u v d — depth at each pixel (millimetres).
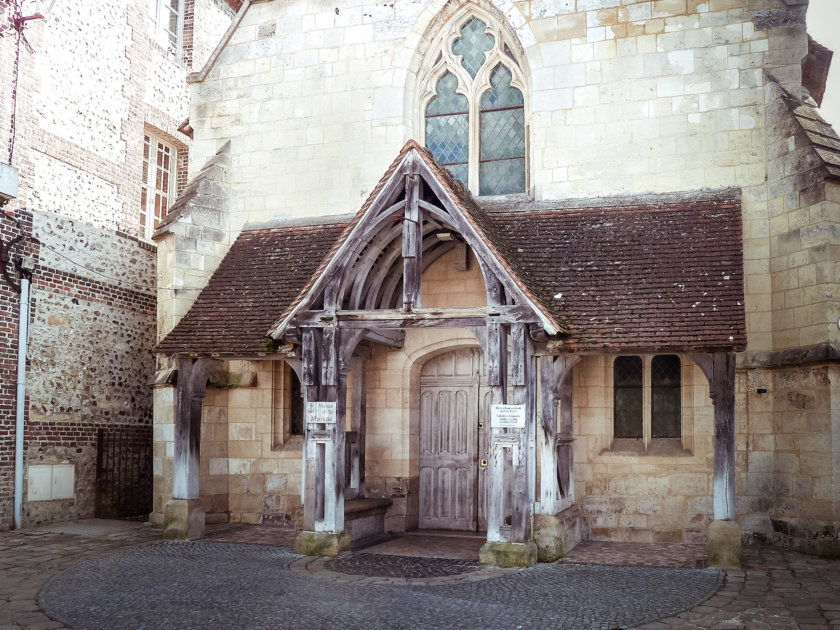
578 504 12844
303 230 14578
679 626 7789
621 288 11633
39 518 14484
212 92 15695
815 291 11664
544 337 10828
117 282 16531
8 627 7879
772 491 12133
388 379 14000
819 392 11508
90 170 15961
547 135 13664
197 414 12969
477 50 14586
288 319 11492
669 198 12906
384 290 12969
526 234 12984
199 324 13102
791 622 7879
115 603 8719
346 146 14766
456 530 13844
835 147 12039
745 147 12758
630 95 13344
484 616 8172
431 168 11086
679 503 12484
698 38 13109
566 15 13734
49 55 14938
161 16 18891
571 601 8727
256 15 15547
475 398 14016
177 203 14891
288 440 14711
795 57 12703
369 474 13906
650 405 12984
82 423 15500
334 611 8367
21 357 14117
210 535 13227
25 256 14258
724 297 11078
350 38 14891
